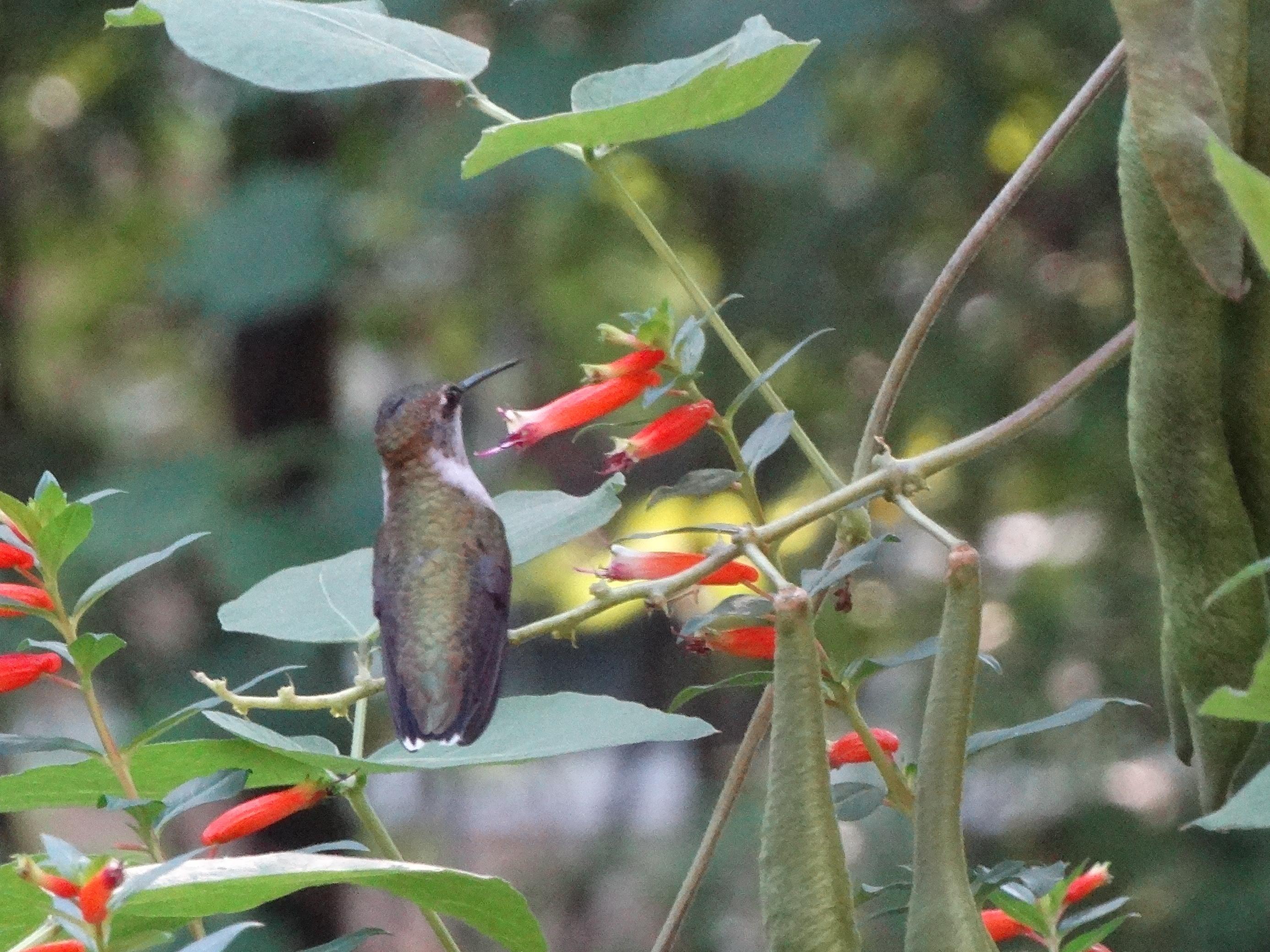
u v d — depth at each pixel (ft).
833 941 9.82
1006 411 41.81
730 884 43.11
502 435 51.72
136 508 37.42
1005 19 41.73
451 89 39.45
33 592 12.68
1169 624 11.25
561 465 49.75
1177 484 10.96
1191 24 9.51
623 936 49.62
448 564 15.66
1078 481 41.52
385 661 14.79
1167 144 9.39
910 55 43.55
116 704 42.06
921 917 9.87
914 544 44.34
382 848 13.23
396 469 17.02
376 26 13.41
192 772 13.30
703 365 42.14
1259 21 10.75
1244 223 7.43
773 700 10.82
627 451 14.23
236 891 11.08
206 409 55.62
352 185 41.24
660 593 12.23
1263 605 11.03
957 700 10.06
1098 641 40.60
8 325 48.80
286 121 42.73
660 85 12.95
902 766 13.53
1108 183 43.27
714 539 43.96
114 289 52.80
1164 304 10.82
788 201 42.50
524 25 38.37
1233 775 11.12
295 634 15.24
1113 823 37.68
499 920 11.59
